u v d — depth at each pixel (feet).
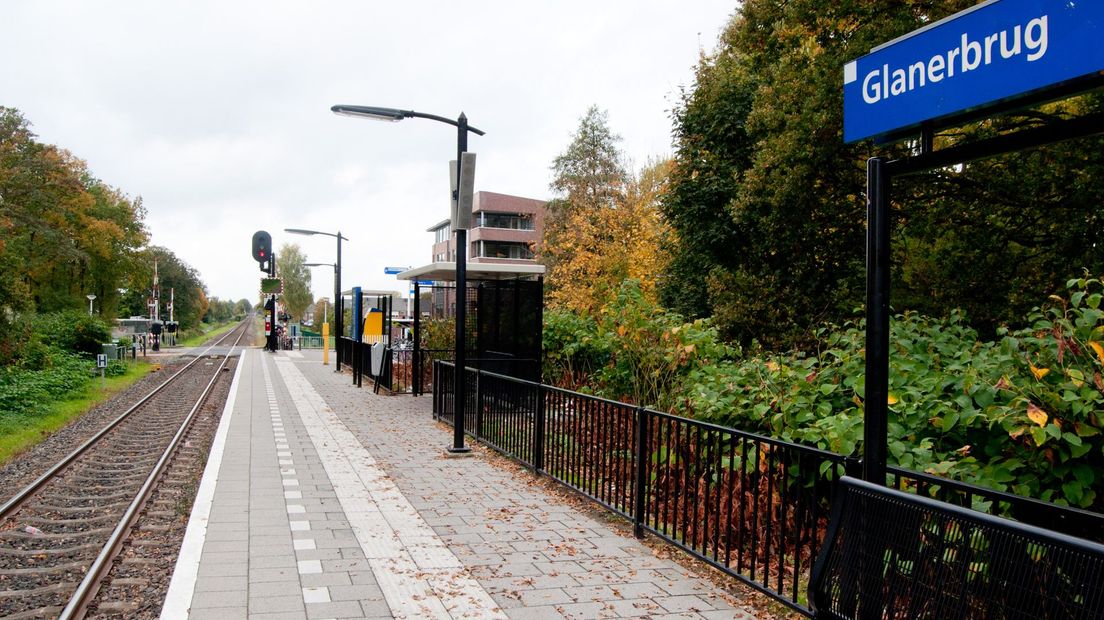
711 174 62.08
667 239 85.15
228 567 16.92
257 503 23.16
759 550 18.92
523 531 20.20
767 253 56.85
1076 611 8.23
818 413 18.10
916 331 20.18
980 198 38.91
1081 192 33.99
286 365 105.19
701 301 64.03
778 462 18.15
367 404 52.80
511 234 241.76
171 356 141.28
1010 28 9.20
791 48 48.34
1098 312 14.32
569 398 24.77
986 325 39.86
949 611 9.72
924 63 10.38
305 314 331.57
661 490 22.15
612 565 17.44
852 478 11.89
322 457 31.42
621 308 30.58
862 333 20.02
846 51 40.16
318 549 18.37
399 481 26.58
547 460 26.55
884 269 11.59
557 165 150.30
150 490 26.89
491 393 33.17
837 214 44.91
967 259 41.19
